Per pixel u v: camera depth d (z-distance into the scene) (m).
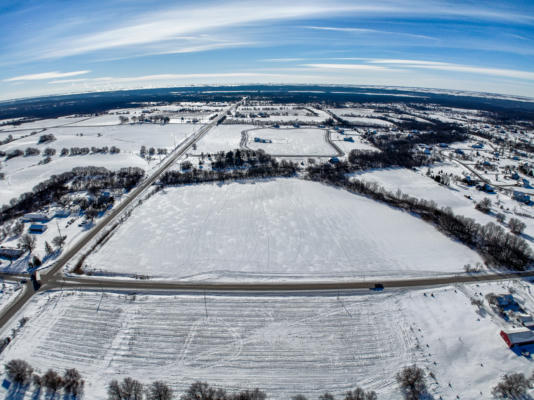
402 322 89.62
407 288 103.25
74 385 69.56
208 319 90.25
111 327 87.25
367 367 76.19
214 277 109.19
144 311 93.00
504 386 68.81
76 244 129.88
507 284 104.25
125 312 92.62
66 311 92.88
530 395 68.00
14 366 71.12
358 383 72.25
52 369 74.75
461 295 99.56
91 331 85.94
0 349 80.12
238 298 98.56
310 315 92.00
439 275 109.56
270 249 126.50
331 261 118.31
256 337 84.38
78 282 106.31
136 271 112.44
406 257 120.38
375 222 148.25
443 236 135.75
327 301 97.44
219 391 67.94
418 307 95.12
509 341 80.94
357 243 130.50
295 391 70.38
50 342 82.50
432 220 148.62
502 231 129.25
